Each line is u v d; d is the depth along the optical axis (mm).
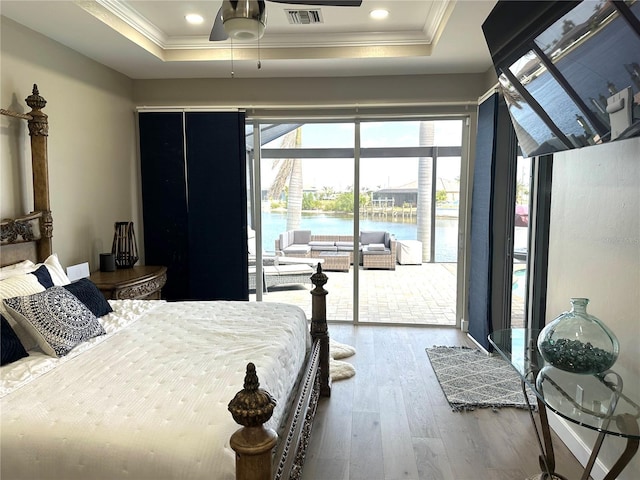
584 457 2244
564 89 1798
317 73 4293
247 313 2725
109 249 4117
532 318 3109
